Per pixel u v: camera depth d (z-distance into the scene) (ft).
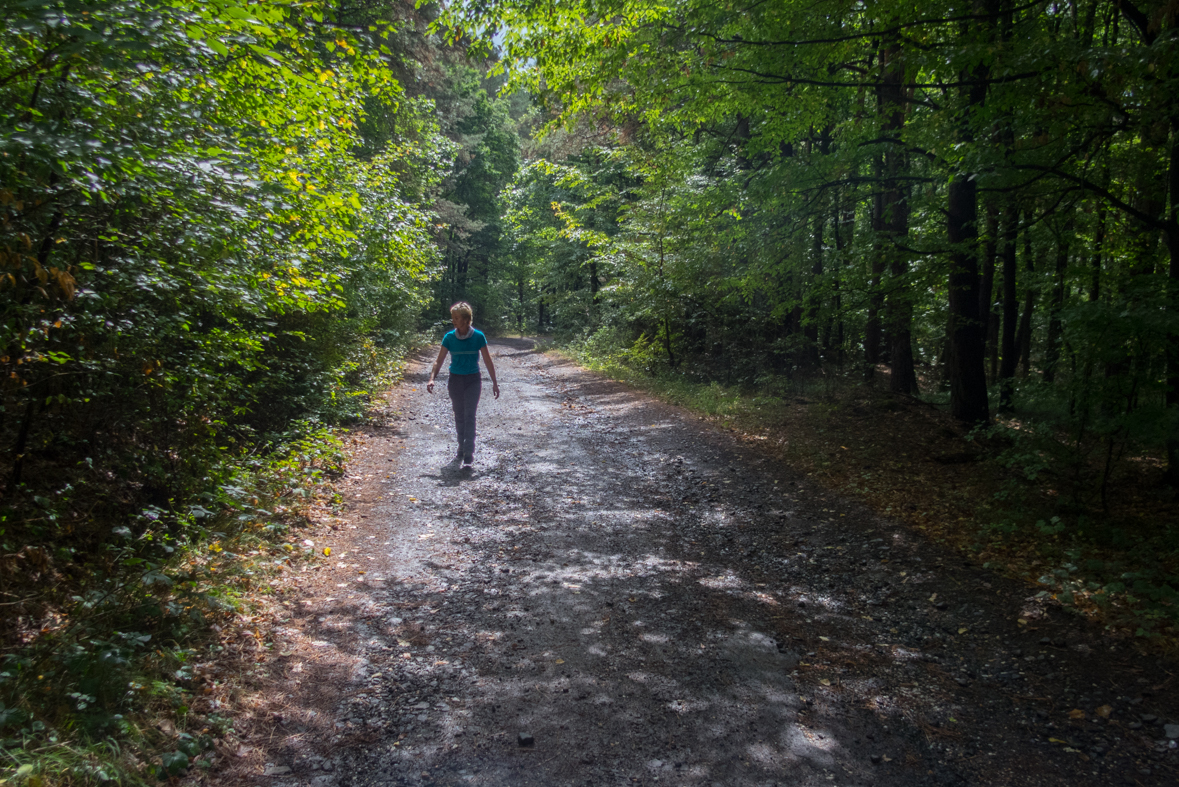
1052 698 11.52
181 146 12.20
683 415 38.93
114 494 15.34
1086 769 9.67
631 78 32.19
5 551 11.62
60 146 9.18
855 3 26.96
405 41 50.85
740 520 21.13
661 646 13.00
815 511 21.98
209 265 14.49
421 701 10.76
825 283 36.52
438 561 16.89
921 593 15.88
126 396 15.12
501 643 12.84
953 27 24.91
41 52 10.88
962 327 33.50
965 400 33.81
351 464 24.98
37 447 14.35
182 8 10.71
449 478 24.56
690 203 40.22
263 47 13.67
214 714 9.67
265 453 22.84
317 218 18.08
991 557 18.01
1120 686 11.80
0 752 7.44
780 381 45.93
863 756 9.85
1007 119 23.34
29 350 12.07
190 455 16.78
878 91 32.89
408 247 32.22
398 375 49.47
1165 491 23.95
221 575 13.69
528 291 157.28
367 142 48.42
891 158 33.81
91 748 8.07
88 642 10.20
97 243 12.87
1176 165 23.73
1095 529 19.86
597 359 67.82
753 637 13.52
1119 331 19.26
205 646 11.32
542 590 15.43
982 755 9.96
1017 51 21.90
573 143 71.00
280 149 17.43
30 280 11.54
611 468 27.22
